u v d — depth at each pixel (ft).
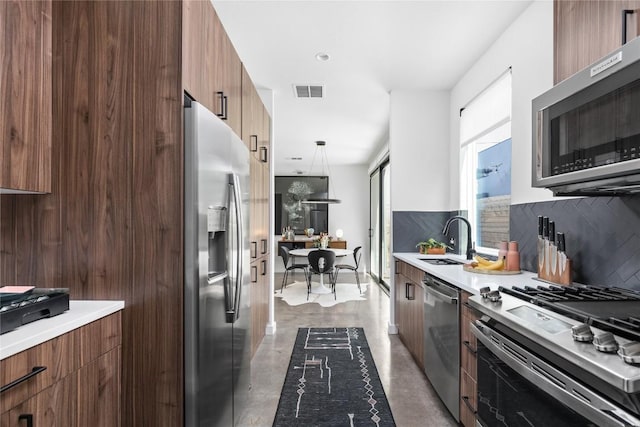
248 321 7.68
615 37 4.19
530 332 3.67
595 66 4.01
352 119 16.33
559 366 3.39
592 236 5.94
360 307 16.76
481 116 10.48
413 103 13.01
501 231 9.77
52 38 5.24
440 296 7.29
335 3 7.89
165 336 5.10
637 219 5.08
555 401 3.41
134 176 5.15
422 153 13.02
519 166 8.29
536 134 5.10
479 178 10.99
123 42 5.21
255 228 10.42
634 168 3.53
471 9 8.12
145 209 5.13
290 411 7.51
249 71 11.37
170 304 5.09
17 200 5.27
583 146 4.24
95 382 4.50
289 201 29.73
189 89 5.40
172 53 5.15
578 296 4.75
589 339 3.16
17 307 3.77
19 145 4.52
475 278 6.90
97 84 5.21
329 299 18.48
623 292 4.98
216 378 5.76
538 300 4.50
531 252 7.72
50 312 4.15
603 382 2.87
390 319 12.84
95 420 4.50
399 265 12.03
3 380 3.18
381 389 8.47
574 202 6.39
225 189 6.12
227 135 6.21
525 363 3.85
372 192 28.30
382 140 20.39
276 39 9.41
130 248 5.15
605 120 3.91
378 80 12.10
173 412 5.07
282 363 10.05
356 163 28.27
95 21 5.23
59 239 5.22
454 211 12.53
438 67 11.07
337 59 10.54
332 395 8.19
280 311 16.01
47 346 3.70
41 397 3.63
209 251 6.06
